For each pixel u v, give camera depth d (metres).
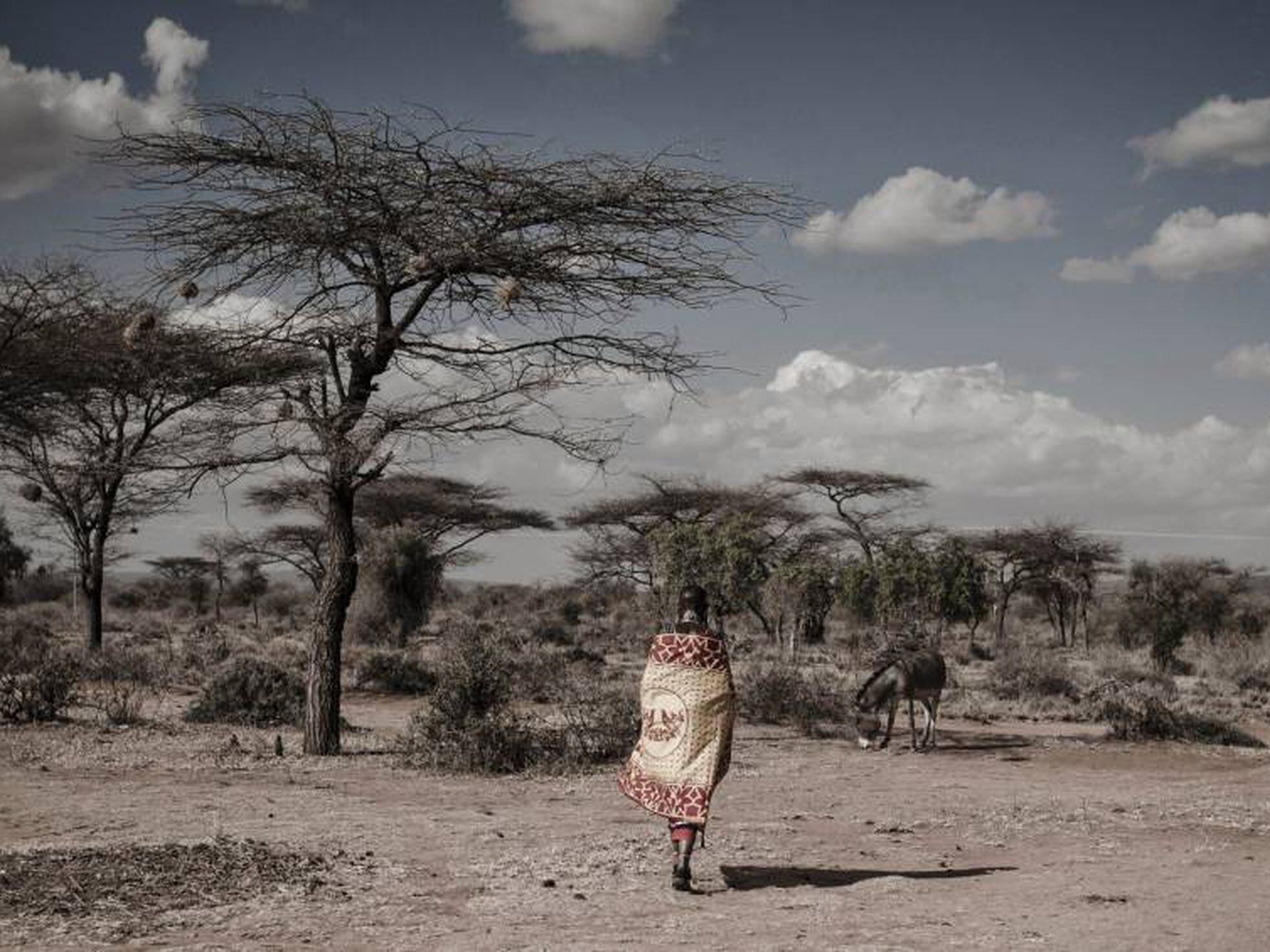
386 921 7.15
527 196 16.17
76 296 26.83
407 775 14.70
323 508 18.11
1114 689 26.77
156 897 7.52
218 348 16.58
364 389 16.75
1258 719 26.17
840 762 16.70
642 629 53.09
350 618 39.03
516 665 26.16
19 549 64.56
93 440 27.47
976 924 7.15
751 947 6.56
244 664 21.39
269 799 12.27
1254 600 51.94
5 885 7.64
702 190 16.36
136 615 65.25
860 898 7.93
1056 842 10.48
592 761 15.91
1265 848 10.13
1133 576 46.81
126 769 14.44
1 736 17.17
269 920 7.08
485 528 58.62
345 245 16.17
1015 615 81.38
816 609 41.94
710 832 10.69
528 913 7.43
